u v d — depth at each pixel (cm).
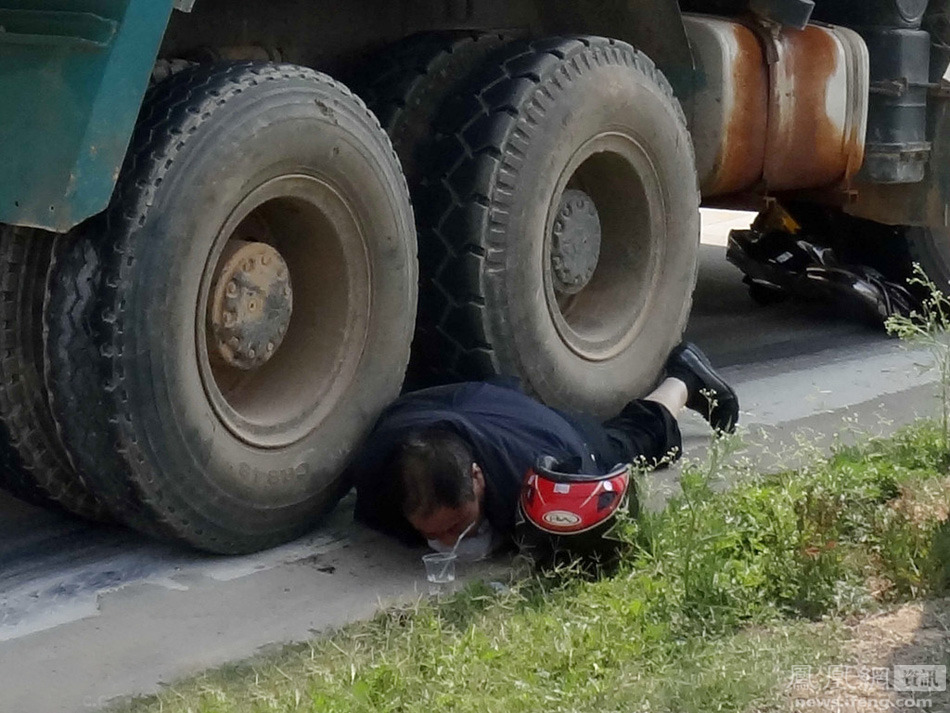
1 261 377
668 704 309
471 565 402
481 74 480
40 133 357
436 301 469
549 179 475
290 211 418
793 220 706
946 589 374
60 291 370
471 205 461
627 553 387
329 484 425
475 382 441
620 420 488
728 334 687
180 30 442
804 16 582
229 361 400
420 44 493
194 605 381
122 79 358
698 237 550
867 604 363
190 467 385
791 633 345
